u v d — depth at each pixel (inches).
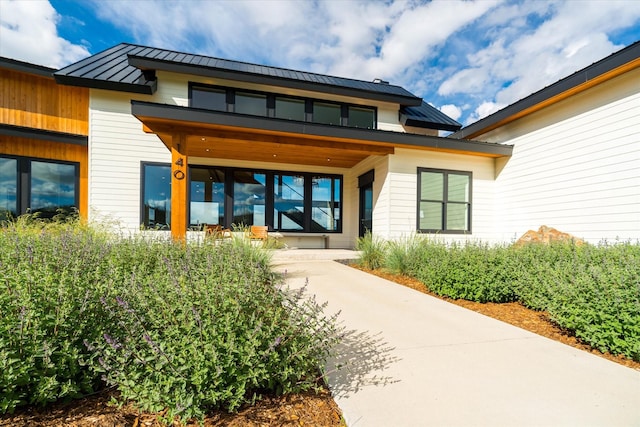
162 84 336.2
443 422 65.1
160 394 60.1
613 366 91.2
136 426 60.4
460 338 111.5
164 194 332.8
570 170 269.7
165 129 237.5
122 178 319.6
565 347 104.8
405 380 82.2
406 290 181.3
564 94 265.1
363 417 66.4
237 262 118.6
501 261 171.5
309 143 279.9
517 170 322.0
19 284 71.2
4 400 57.4
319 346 83.6
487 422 65.3
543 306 134.6
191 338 62.6
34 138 296.7
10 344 59.4
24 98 310.0
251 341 66.3
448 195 332.2
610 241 237.0
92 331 71.8
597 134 248.7
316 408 69.8
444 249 214.4
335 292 174.4
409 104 393.7
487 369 88.6
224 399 65.8
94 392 68.4
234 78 339.0
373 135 283.3
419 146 300.2
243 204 373.1
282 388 73.4
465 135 382.0
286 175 391.5
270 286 93.6
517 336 114.0
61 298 69.4
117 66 349.4
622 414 68.2
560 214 277.7
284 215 389.7
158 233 247.1
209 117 233.5
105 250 136.1
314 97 381.7
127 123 322.7
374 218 339.9
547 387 79.2
